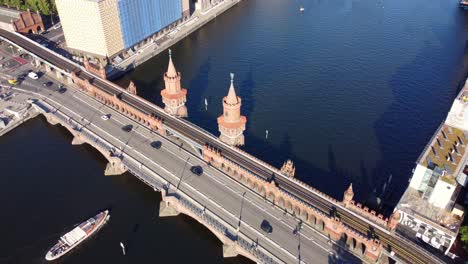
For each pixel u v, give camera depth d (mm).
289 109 182125
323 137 165750
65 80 197250
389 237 111000
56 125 173000
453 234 108688
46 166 151000
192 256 120000
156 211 134125
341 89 195000
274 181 126812
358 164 152375
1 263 117750
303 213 124688
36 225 128500
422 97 188750
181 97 157750
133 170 140875
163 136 157375
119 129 160750
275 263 110438
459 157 124750
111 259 119250
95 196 139000
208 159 143250
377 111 180125
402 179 145875
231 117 140500
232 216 123688
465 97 133750
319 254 112875
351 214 117625
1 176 145750
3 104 179250
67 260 119375
